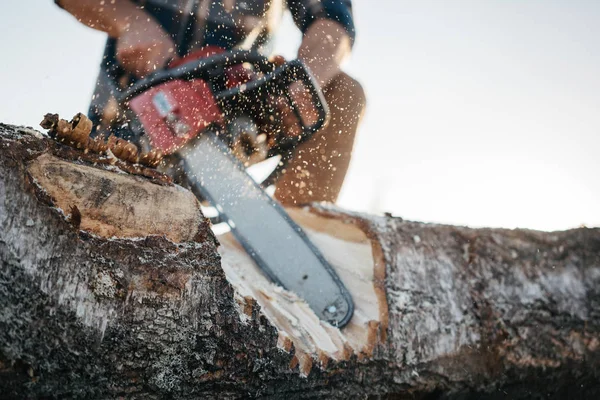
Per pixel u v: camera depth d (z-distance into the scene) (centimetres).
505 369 186
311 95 170
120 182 142
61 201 137
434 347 181
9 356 128
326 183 204
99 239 138
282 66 166
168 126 162
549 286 196
